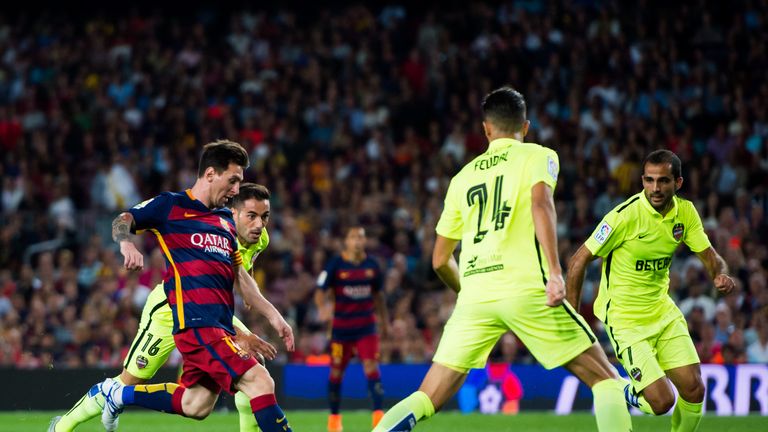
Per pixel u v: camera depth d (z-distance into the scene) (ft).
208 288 77.56
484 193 72.23
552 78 249.55
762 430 125.70
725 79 242.99
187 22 302.86
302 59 273.95
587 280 186.80
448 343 72.28
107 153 247.70
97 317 183.21
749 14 256.52
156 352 92.48
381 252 209.67
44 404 151.43
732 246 185.06
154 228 78.38
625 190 215.31
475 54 263.08
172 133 251.80
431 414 72.02
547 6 274.16
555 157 71.77
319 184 235.81
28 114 260.01
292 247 209.97
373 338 140.26
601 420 69.31
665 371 92.99
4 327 181.37
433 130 243.40
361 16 284.82
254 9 304.91
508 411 159.74
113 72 269.03
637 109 241.55
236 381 76.59
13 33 289.12
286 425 76.43
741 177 213.87
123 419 142.72
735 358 165.78
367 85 259.80
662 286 92.43
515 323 70.64
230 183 79.51
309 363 171.53
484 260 71.41
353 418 150.10
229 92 266.36
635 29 261.85
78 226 219.82
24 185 231.50
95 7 311.68
